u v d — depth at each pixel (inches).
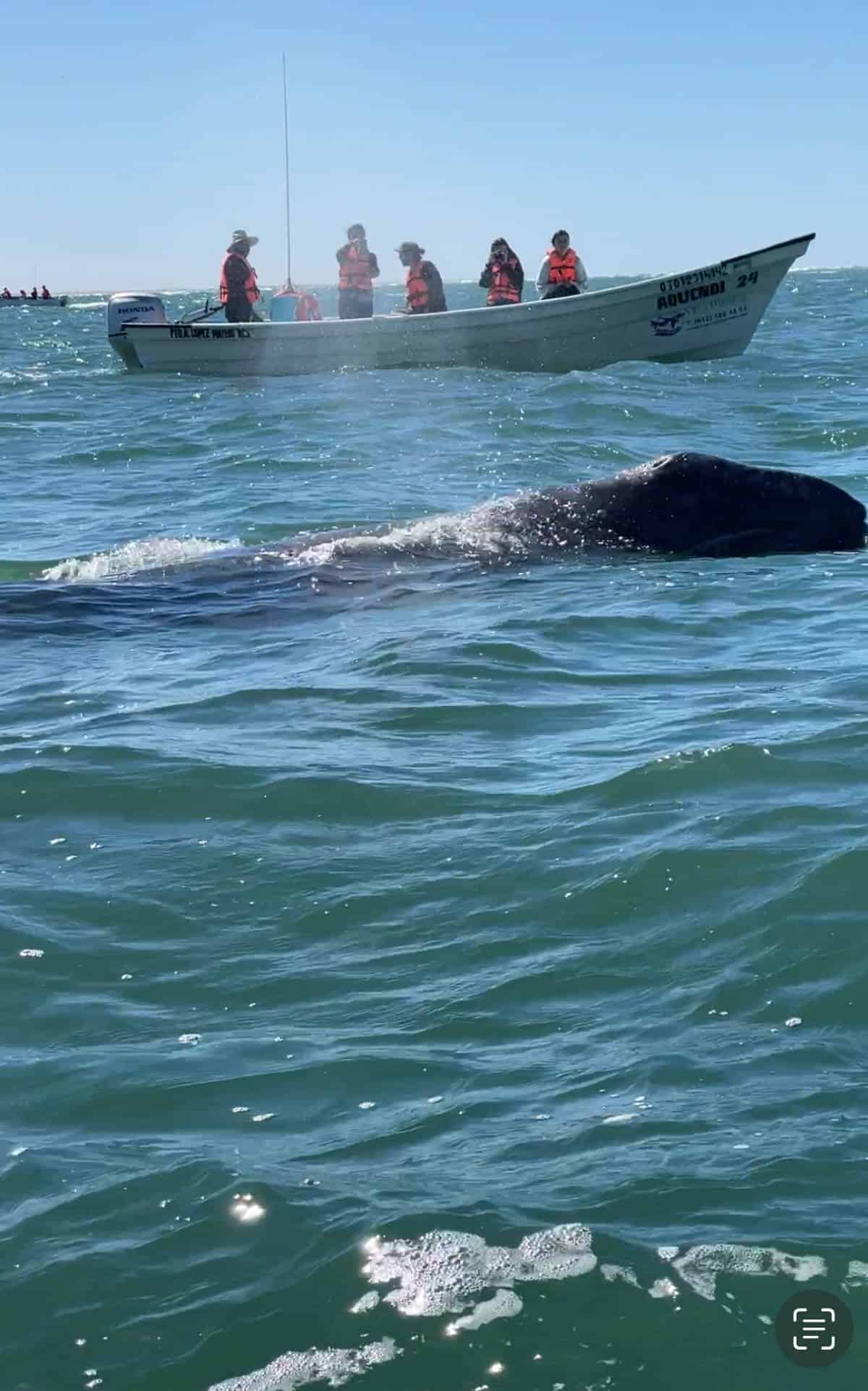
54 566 446.9
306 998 175.6
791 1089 149.3
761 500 430.3
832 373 923.4
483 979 177.6
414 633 344.2
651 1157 138.2
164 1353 117.3
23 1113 152.6
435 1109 149.6
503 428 730.8
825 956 175.6
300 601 382.6
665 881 197.8
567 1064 156.9
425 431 729.6
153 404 907.4
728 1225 127.9
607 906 193.5
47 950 189.0
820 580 386.0
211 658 332.5
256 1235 129.6
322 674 312.2
